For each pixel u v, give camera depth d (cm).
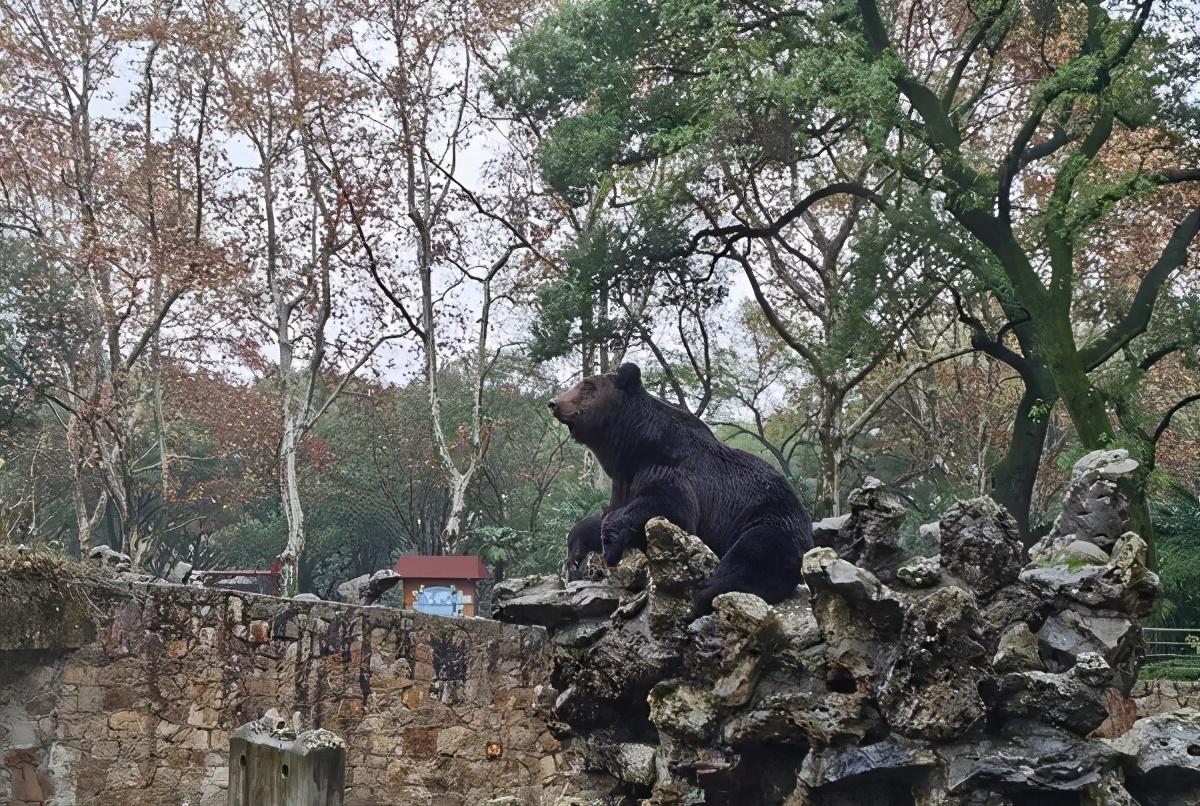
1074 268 2698
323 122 2769
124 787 1242
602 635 773
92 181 3078
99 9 2973
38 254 3184
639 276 2558
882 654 598
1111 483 640
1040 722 568
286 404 2867
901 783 590
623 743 758
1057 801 561
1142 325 2261
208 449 4594
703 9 2273
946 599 569
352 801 1255
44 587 1210
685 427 852
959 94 2752
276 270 2977
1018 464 2445
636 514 802
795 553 759
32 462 3766
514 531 3731
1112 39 2081
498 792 1259
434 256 2950
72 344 3338
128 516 2870
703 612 712
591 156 2422
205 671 1270
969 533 605
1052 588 600
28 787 1217
